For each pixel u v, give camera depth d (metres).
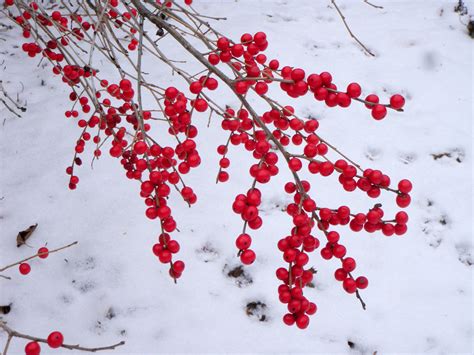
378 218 0.37
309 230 0.36
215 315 0.60
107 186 0.72
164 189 0.38
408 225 0.71
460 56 1.03
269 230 0.68
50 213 0.68
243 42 0.42
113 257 0.64
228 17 1.11
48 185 0.71
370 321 0.60
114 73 0.91
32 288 0.60
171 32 0.44
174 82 0.90
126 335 0.58
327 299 0.62
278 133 0.44
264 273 0.63
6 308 0.58
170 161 0.40
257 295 0.62
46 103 0.85
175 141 0.80
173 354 0.57
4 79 0.89
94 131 0.81
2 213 0.68
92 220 0.68
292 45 1.02
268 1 1.19
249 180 0.74
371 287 0.63
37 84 0.89
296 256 0.36
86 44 0.99
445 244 0.69
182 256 0.64
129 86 0.43
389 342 0.59
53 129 0.80
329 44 1.04
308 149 0.38
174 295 0.61
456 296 0.63
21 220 0.67
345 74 0.96
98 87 0.88
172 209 0.69
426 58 1.01
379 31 1.09
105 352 0.56
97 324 0.59
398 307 0.62
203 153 0.78
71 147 0.77
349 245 0.67
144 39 1.01
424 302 0.63
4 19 1.04
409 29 1.09
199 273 0.63
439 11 1.16
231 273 0.63
